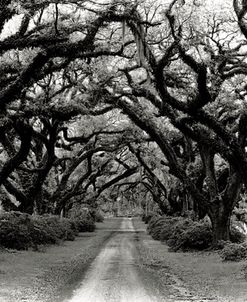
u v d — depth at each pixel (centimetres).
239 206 3816
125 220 8262
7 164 2244
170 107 2119
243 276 1492
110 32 2048
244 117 2062
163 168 4169
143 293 1185
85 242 3291
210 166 2419
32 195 2786
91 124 3116
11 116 2041
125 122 3316
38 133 2569
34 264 1806
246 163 1930
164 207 4809
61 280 1416
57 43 1600
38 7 1510
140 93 2177
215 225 2362
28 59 1908
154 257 2233
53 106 2138
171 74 2219
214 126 1895
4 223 2359
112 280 1433
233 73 2125
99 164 4725
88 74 2295
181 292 1213
